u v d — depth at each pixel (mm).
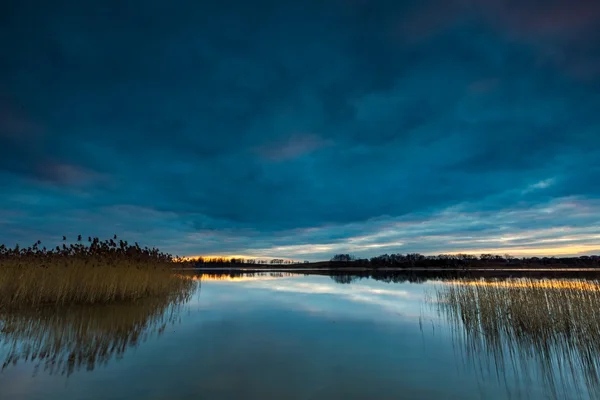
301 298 15156
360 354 6461
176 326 8750
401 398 4566
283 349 6723
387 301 14086
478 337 7918
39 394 4477
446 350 6867
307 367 5691
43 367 5516
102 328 8359
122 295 12891
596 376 5469
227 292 17938
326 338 7652
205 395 4508
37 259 12664
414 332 8391
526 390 4941
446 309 11922
